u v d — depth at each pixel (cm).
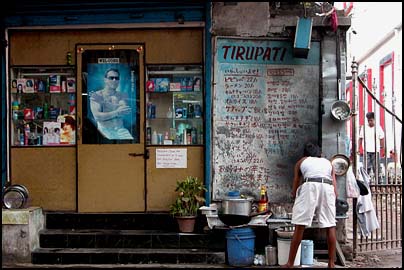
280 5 784
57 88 829
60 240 771
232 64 788
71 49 822
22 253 746
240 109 789
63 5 805
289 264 694
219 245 758
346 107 766
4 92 819
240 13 784
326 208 692
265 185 788
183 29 810
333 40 780
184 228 766
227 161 789
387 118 1205
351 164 784
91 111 820
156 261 739
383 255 793
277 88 788
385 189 823
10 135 827
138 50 814
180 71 818
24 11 811
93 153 816
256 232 773
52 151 821
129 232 777
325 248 766
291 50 784
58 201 819
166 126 817
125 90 820
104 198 813
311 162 700
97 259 741
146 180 810
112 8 802
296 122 786
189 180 772
